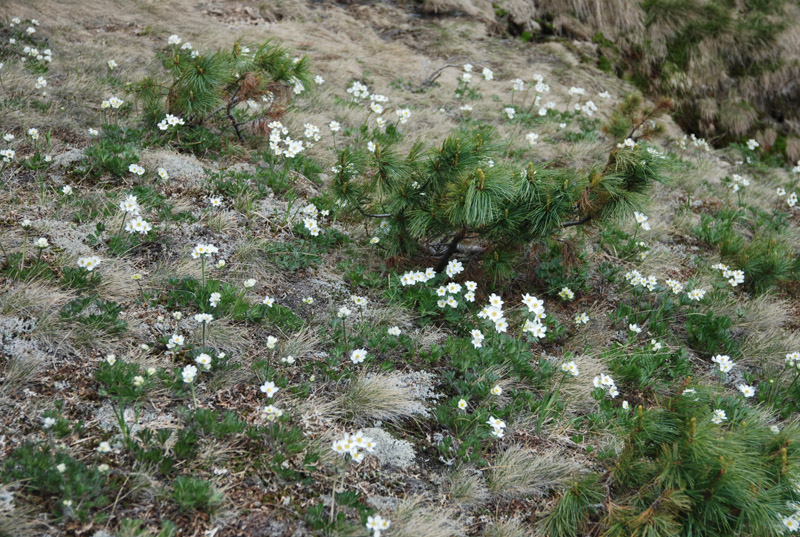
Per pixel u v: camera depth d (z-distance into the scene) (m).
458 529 2.84
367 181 5.23
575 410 3.66
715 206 6.73
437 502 2.95
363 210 4.52
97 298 3.52
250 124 5.96
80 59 6.73
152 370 2.98
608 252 5.37
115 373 3.06
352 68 8.42
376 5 10.45
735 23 10.68
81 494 2.52
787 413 3.96
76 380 3.08
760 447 3.27
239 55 5.69
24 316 3.29
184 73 5.23
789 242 6.36
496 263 4.23
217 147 5.53
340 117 6.97
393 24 10.08
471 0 10.70
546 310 4.52
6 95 5.47
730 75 10.33
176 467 2.77
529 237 4.14
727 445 3.02
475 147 4.00
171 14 8.86
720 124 9.77
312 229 4.42
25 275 3.54
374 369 3.61
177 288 3.81
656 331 4.53
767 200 7.24
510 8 10.66
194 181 4.89
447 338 3.97
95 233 4.07
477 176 3.81
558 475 3.19
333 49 8.89
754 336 4.70
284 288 4.14
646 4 10.78
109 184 4.61
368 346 3.76
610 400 3.82
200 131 5.60
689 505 2.93
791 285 5.59
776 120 10.14
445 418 3.36
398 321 4.03
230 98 5.72
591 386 3.78
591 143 7.40
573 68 9.76
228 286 3.82
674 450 2.98
